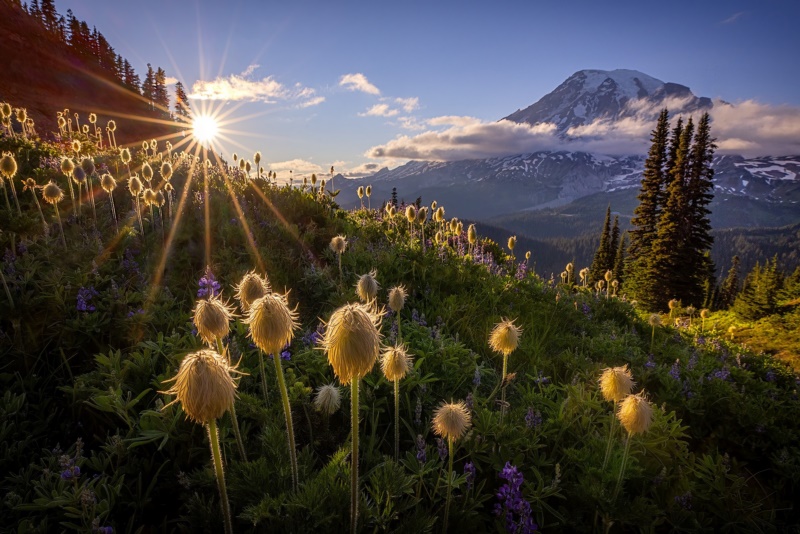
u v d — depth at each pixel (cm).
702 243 4584
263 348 235
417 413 392
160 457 330
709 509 366
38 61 7394
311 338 473
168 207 879
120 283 566
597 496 324
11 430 327
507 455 353
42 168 920
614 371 333
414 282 773
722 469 385
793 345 1497
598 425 437
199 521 278
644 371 616
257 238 784
